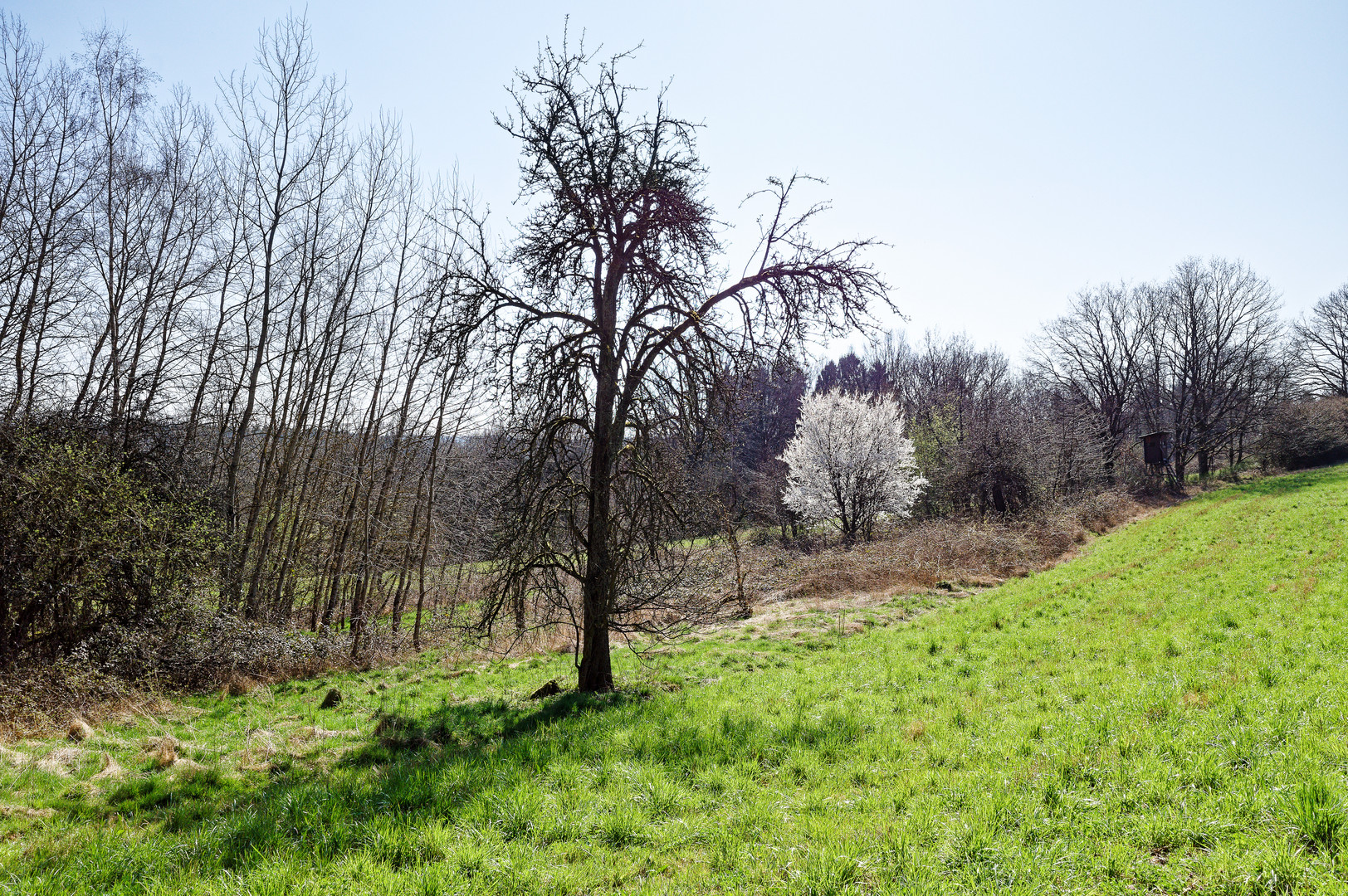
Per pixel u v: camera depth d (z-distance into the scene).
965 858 4.75
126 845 6.09
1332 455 52.44
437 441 21.58
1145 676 8.75
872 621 17.88
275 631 16.34
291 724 11.52
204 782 8.21
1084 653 10.79
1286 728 6.02
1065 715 7.54
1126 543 26.88
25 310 15.63
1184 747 5.98
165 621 14.49
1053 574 21.73
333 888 4.92
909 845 4.99
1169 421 59.09
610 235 11.42
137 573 14.07
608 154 11.30
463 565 24.36
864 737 7.93
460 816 6.08
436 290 11.81
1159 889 4.11
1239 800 4.86
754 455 51.28
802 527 40.66
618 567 11.24
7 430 12.85
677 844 5.62
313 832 5.88
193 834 6.18
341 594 24.44
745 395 11.79
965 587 22.09
